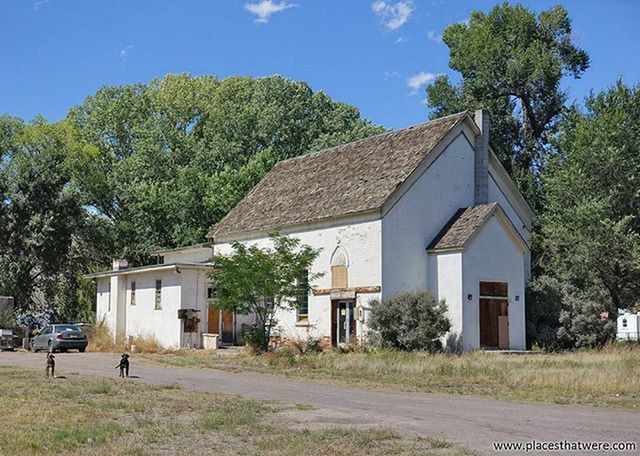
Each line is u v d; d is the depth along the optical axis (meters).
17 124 58.16
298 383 22.25
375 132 61.09
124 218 61.94
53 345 38.09
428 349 31.11
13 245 53.06
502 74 53.53
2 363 30.09
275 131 66.06
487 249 33.62
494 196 38.50
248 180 58.06
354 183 37.06
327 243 36.09
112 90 66.75
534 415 15.30
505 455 11.02
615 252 38.50
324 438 12.20
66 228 53.91
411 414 15.37
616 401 17.69
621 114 41.41
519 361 26.83
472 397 18.73
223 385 21.39
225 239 43.44
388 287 33.16
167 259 47.75
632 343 35.19
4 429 12.97
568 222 40.66
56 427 13.23
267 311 32.97
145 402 16.64
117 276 45.81
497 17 54.94
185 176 59.84
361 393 19.58
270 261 32.09
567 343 34.84
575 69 54.72
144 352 38.44
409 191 34.28
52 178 53.97
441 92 56.06
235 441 12.12
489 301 33.62
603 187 41.06
